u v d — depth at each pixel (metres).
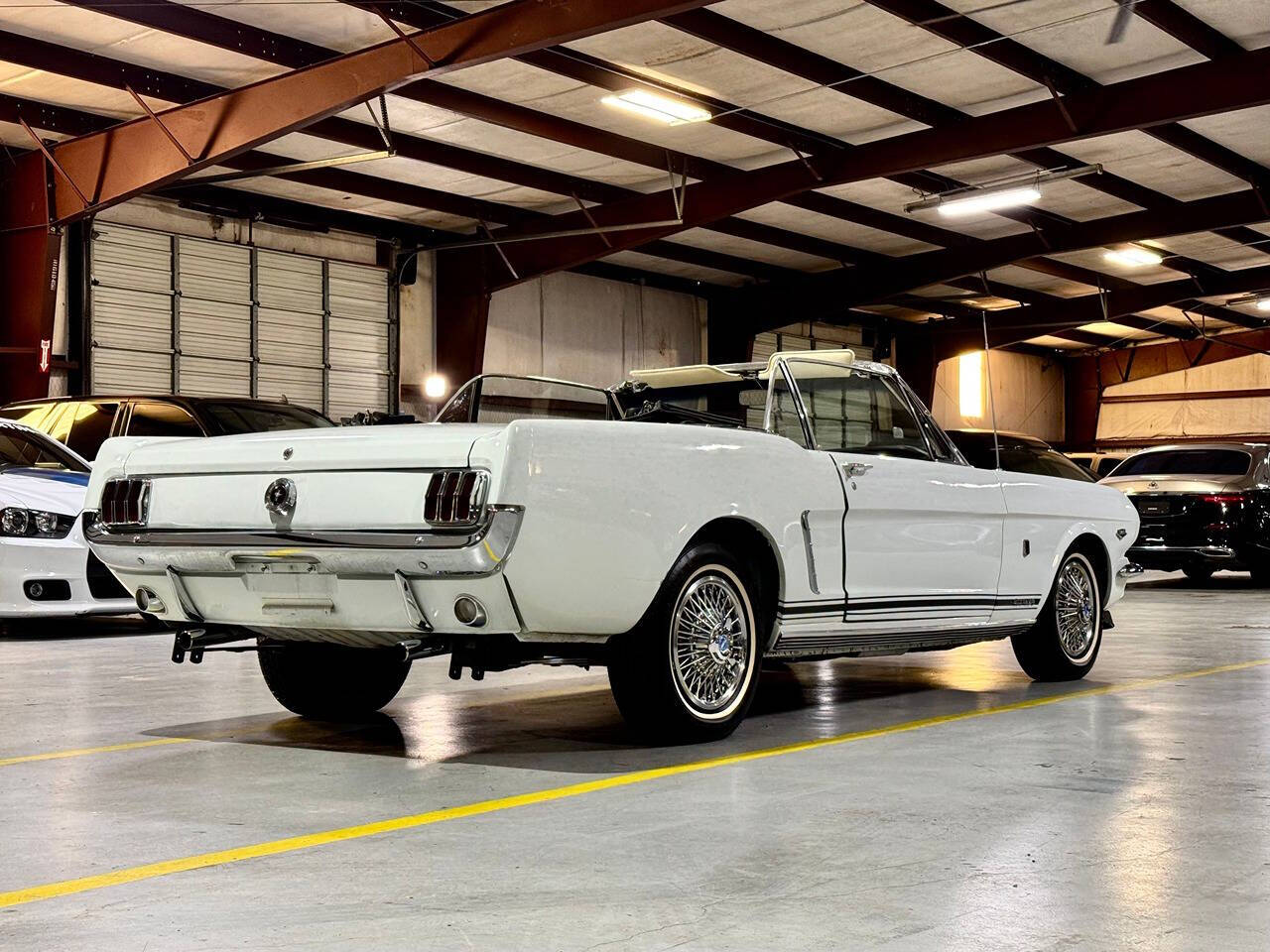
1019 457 11.68
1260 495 12.91
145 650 7.30
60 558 7.70
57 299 16.94
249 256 19.33
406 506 3.59
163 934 2.28
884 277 24.42
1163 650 7.30
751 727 4.54
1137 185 20.42
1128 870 2.69
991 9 13.48
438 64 12.88
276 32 13.88
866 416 4.96
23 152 16.25
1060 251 22.41
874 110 16.28
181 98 14.79
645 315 25.48
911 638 4.95
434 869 2.69
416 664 6.43
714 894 2.51
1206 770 3.74
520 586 3.56
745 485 4.15
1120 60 15.03
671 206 19.09
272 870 2.69
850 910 2.41
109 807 3.28
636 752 4.05
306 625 3.94
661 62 14.66
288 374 19.84
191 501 4.03
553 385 4.72
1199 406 36.03
